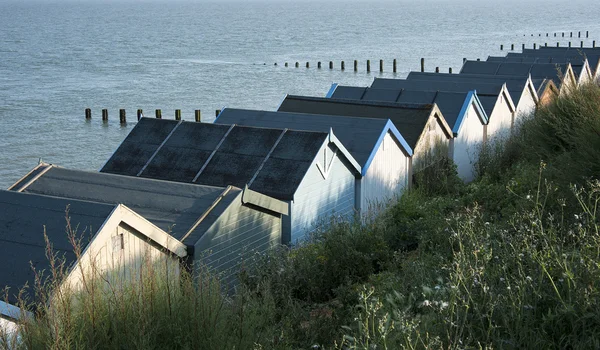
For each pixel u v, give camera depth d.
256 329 7.86
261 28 157.62
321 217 16.62
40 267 9.48
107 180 13.58
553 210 10.32
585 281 6.56
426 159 21.17
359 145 18.61
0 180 31.75
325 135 16.45
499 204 14.19
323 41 118.25
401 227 14.12
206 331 7.29
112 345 6.95
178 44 110.62
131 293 7.55
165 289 7.83
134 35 132.00
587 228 8.38
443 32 140.75
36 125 43.88
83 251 9.56
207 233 12.07
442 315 6.52
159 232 10.90
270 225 14.52
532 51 44.75
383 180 19.20
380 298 8.60
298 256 12.07
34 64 77.94
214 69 75.31
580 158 11.39
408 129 21.02
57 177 13.61
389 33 138.25
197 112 44.25
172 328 7.23
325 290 11.16
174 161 16.88
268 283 9.60
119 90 58.62
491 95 25.66
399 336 6.52
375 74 73.19
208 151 16.84
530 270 6.93
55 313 7.05
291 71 74.81
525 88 27.47
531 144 17.62
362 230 13.20
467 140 23.73
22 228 10.20
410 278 9.08
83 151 37.66
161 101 53.44
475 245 7.55
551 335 6.35
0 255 9.82
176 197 13.05
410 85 27.33
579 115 13.84
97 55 89.75
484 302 6.61
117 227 10.24
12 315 8.65
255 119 19.77
